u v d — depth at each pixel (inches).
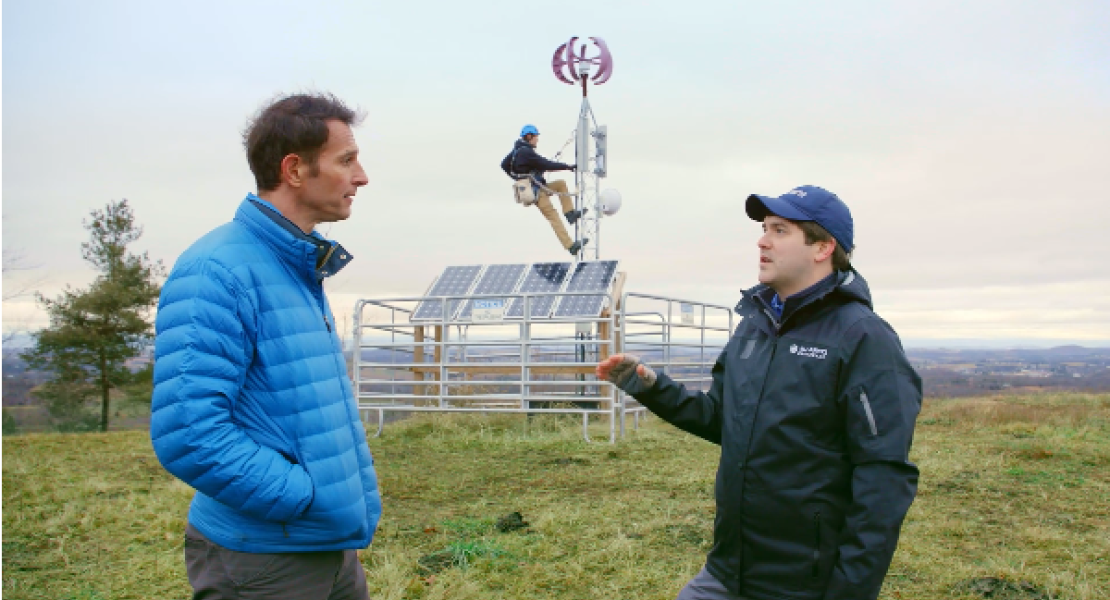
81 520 230.8
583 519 223.3
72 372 1152.8
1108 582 169.5
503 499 250.5
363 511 99.7
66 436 432.8
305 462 93.4
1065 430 369.4
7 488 271.7
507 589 171.6
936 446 330.6
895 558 186.5
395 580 173.6
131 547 207.6
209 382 87.0
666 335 425.1
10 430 1057.5
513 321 374.0
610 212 493.4
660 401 119.3
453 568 184.1
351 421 102.1
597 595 168.1
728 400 109.0
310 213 101.4
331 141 98.7
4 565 193.3
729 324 488.7
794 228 105.0
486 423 422.9
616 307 428.1
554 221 490.9
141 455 350.0
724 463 107.0
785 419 100.3
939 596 164.7
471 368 458.3
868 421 94.9
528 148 475.8
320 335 98.9
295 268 98.6
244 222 97.0
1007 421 412.5
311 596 96.0
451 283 462.3
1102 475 269.6
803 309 102.5
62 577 185.6
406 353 467.2
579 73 487.8
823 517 98.6
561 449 342.6
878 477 93.2
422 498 253.8
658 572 179.5
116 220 1204.5
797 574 99.7
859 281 104.3
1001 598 162.9
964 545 195.8
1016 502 235.0
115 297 1158.3
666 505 237.6
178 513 237.6
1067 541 195.8
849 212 106.7
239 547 92.7
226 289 89.9
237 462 86.9
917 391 98.8
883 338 97.9
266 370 93.0
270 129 97.0
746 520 103.2
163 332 88.7
